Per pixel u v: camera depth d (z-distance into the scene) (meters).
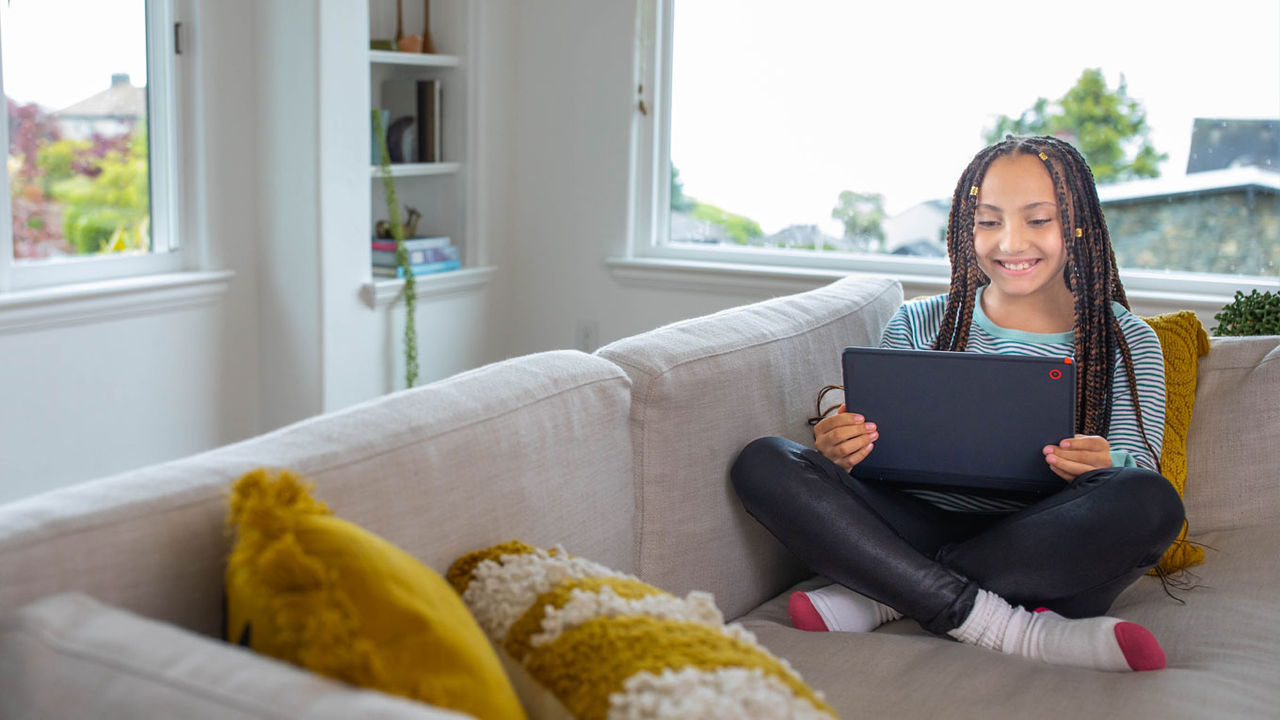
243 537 0.88
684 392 1.61
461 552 1.21
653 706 0.80
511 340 4.02
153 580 0.97
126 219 2.98
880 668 1.42
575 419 1.44
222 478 1.05
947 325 1.90
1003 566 1.50
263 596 0.82
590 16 3.70
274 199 3.22
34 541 0.91
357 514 1.12
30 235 2.76
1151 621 1.61
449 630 0.84
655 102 3.71
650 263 3.69
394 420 1.22
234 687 0.74
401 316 3.50
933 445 1.60
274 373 3.31
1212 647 1.50
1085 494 1.48
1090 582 1.49
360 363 3.36
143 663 0.78
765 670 0.88
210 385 3.17
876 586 1.54
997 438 1.57
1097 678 1.38
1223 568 1.78
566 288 3.90
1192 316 2.02
